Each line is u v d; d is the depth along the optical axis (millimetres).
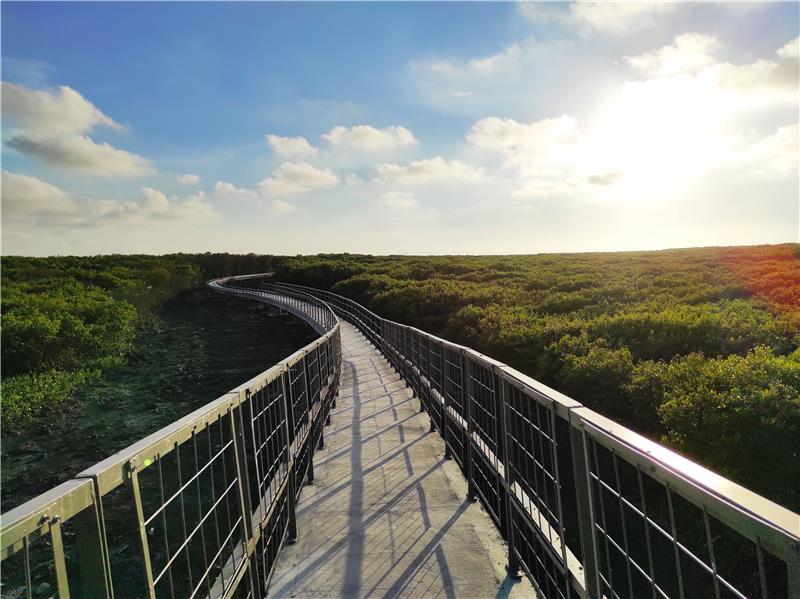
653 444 1505
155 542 6539
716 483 1201
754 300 14562
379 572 3322
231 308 44750
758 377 6660
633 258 43812
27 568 1134
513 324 13227
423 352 8000
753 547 4852
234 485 2596
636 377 8000
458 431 5348
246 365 21000
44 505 1197
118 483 1522
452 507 4277
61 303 26859
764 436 5781
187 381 18172
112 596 1447
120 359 20984
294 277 56062
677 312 11484
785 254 35375
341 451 5957
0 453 11305
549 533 2486
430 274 37906
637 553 5379
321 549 3641
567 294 18625
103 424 13273
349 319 27609
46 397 15141
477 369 4324
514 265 39844
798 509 5605
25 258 58750
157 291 47844
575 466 2062
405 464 5410
